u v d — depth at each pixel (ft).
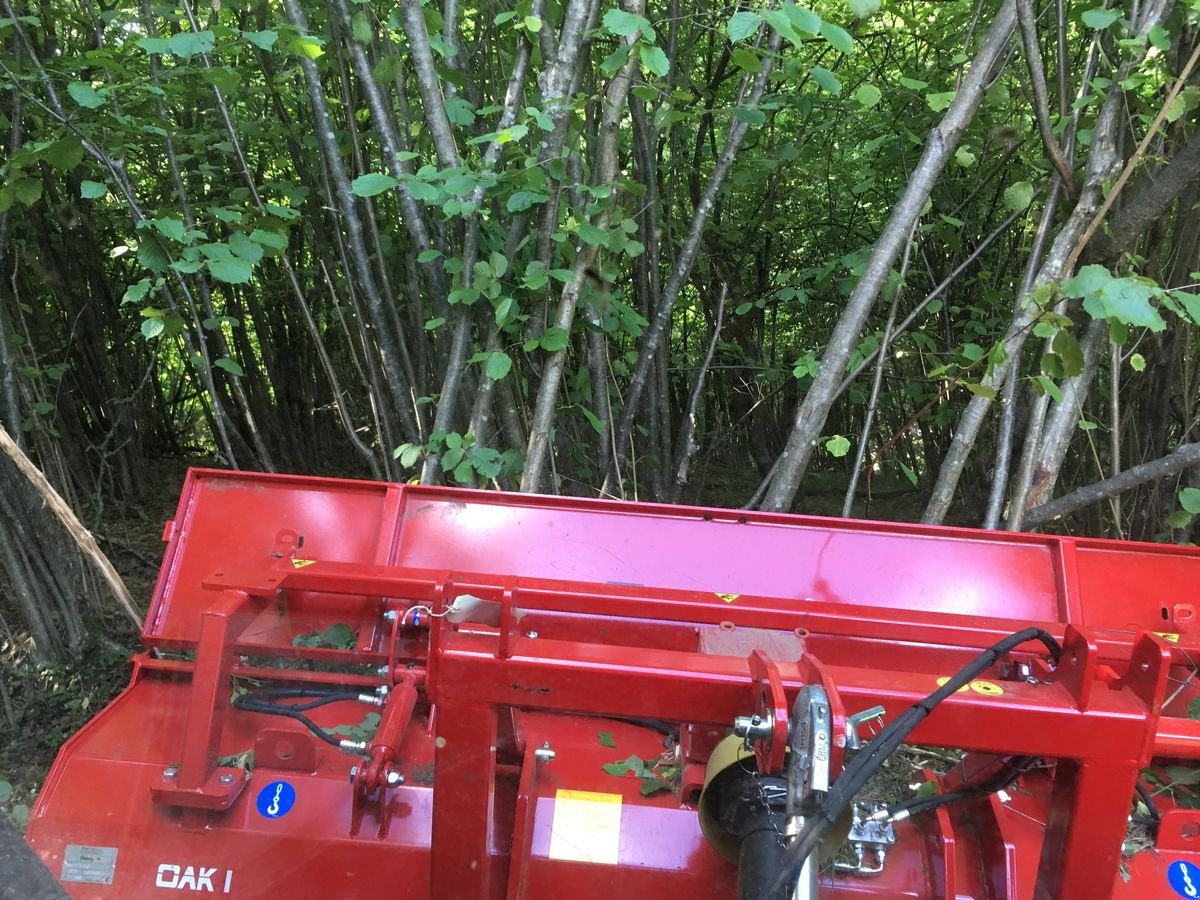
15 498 10.12
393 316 10.89
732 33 7.27
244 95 13.83
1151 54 8.51
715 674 4.79
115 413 18.22
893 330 12.14
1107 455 13.87
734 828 4.72
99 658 10.64
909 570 7.53
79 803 5.90
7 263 14.67
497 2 11.19
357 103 12.60
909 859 5.65
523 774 5.70
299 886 5.67
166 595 7.39
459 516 7.79
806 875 4.15
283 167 16.17
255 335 23.80
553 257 10.11
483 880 5.20
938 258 15.29
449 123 9.50
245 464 21.62
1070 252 8.85
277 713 6.55
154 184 17.43
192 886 5.71
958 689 4.58
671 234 14.89
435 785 5.09
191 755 5.79
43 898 3.45
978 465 14.87
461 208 8.46
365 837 5.72
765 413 21.53
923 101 13.93
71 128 8.59
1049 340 9.20
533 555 7.64
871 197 17.88
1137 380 12.25
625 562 7.59
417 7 9.05
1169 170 8.52
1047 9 11.30
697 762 5.97
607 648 5.04
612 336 14.70
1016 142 11.89
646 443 14.32
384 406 11.78
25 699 9.89
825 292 19.13
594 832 5.78
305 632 7.27
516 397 11.44
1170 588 7.48
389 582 6.69
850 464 25.99
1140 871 5.80
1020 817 5.98
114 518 17.25
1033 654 6.49
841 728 3.90
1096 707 4.61
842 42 7.33
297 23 9.95
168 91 11.39
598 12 9.97
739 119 10.57
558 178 8.80
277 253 9.30
